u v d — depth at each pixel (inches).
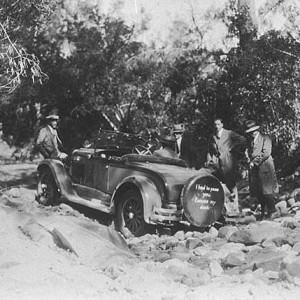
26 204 349.4
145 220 348.5
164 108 644.7
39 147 456.4
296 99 548.1
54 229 264.4
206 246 309.6
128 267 247.4
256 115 558.6
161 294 206.2
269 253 258.1
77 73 658.2
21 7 355.3
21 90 630.5
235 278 229.9
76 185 414.3
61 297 193.9
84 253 257.8
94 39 671.1
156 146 427.2
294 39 563.2
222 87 589.3
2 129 721.6
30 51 602.9
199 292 208.1
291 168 555.2
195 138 595.5
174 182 355.3
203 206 354.6
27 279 211.8
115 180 386.3
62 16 657.6
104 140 414.6
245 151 457.1
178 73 647.1
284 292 209.3
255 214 444.5
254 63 565.6
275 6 618.8
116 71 670.5
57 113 674.8
